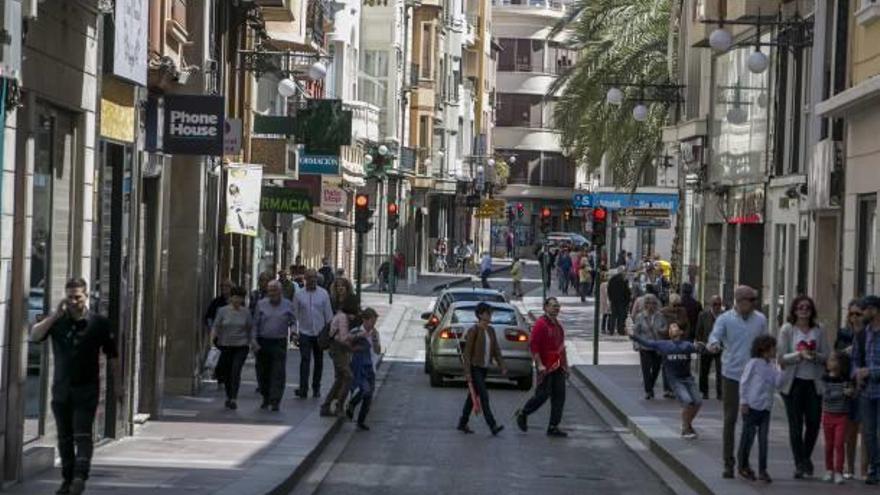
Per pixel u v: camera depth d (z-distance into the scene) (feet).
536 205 597.52
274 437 101.14
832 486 82.02
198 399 125.80
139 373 105.91
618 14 229.04
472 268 464.65
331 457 98.43
